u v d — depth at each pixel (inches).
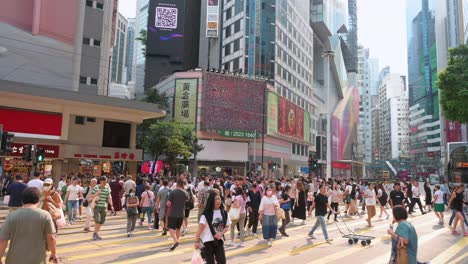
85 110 999.6
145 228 508.4
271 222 402.0
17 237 157.4
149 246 383.9
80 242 402.3
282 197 502.9
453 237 475.8
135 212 447.8
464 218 497.4
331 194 632.4
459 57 1257.4
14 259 154.6
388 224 600.1
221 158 1765.5
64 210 560.7
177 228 378.9
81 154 981.8
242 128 1795.0
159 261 318.0
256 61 2070.6
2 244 154.3
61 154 952.3
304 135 2406.5
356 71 4313.5
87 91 1304.1
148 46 2380.7
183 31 2404.0
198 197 455.5
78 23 1270.9
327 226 569.3
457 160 917.8
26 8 1146.7
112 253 348.8
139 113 1100.5
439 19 4215.1
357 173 4141.2
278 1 2262.6
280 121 2044.8
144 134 1608.0
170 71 2369.6
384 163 5167.3
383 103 7249.0
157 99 1772.9
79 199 578.2
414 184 783.7
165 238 431.8
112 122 1090.7
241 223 404.8
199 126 1740.9
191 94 1768.0
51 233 166.4
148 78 2363.4
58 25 1214.9
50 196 307.6
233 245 397.7
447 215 753.6
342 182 936.9
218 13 2236.7
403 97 6628.9
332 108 3651.6
